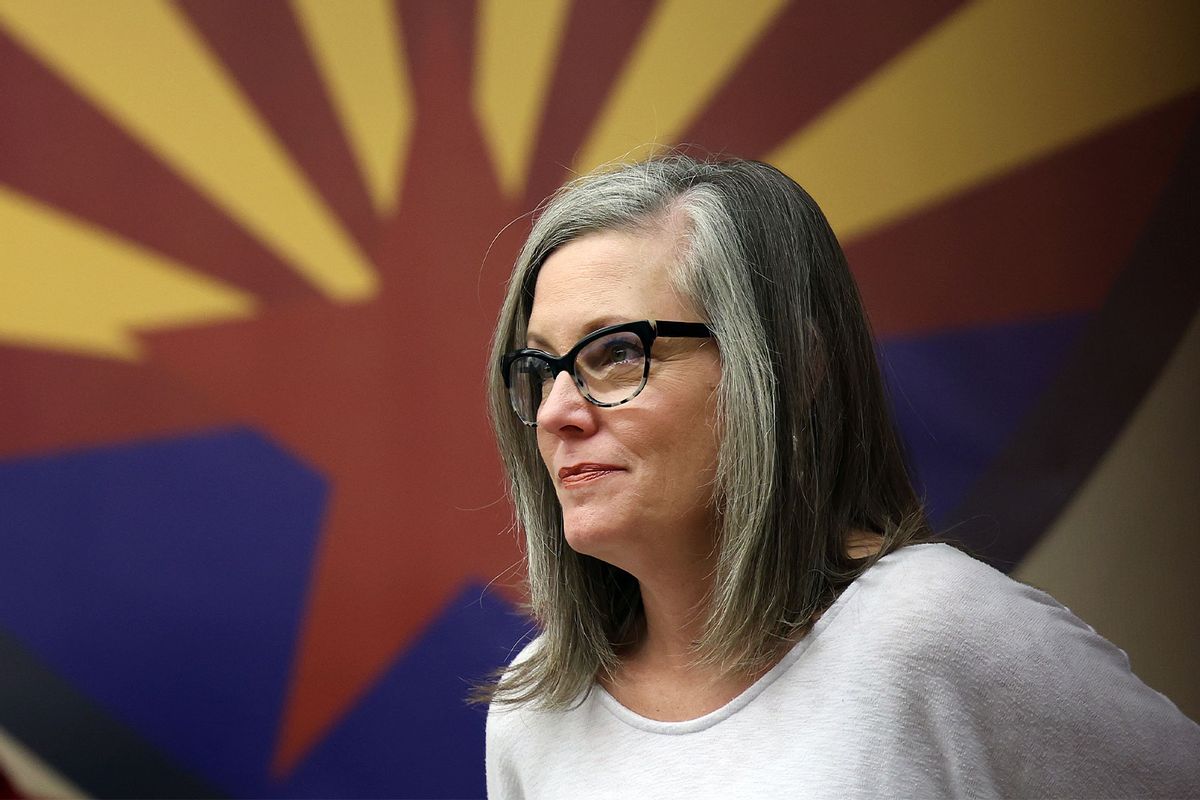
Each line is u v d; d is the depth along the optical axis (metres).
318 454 8.67
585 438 3.76
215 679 8.55
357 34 8.84
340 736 8.52
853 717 3.51
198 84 8.84
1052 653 3.57
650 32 8.67
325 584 8.60
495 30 8.78
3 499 8.63
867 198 8.38
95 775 8.46
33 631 8.55
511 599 8.51
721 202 3.83
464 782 8.41
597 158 8.66
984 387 8.18
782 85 8.52
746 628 3.66
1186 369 7.98
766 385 3.67
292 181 8.80
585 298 3.76
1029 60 8.32
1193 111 8.14
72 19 8.84
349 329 8.73
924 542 3.90
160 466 8.68
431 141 8.79
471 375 8.66
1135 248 8.11
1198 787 3.59
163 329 8.74
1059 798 3.52
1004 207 8.26
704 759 3.74
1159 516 7.96
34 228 8.77
